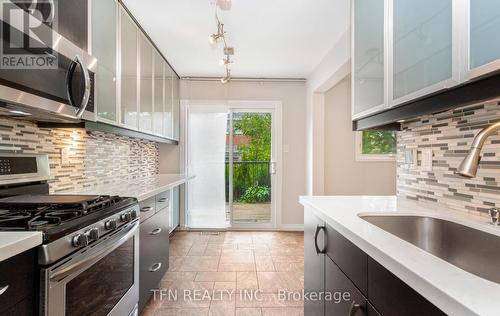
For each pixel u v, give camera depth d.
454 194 1.39
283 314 2.05
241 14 2.43
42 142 1.78
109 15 2.01
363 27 1.67
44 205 1.31
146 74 2.81
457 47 0.97
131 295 1.67
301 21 2.55
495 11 0.83
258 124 4.43
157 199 2.32
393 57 1.35
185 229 4.26
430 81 1.11
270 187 4.44
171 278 2.64
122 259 1.56
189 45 3.08
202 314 2.05
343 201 1.72
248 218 4.42
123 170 3.02
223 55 3.36
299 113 4.34
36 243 0.92
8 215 1.13
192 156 4.27
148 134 2.93
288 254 3.27
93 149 2.40
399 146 1.87
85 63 1.56
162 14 2.42
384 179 4.20
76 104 1.48
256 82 4.31
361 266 1.00
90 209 1.32
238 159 4.42
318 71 3.68
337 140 4.17
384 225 1.37
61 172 1.97
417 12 1.18
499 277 1.00
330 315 1.33
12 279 0.85
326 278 1.39
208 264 2.97
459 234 1.19
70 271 1.05
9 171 1.49
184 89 4.26
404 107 1.33
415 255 0.76
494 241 1.03
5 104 1.17
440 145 1.48
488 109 1.20
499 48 0.82
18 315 0.88
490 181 1.19
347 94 4.17
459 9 0.96
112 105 2.06
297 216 4.34
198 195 4.26
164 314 2.05
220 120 4.28
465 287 0.58
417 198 1.68
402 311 0.74
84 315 1.19
